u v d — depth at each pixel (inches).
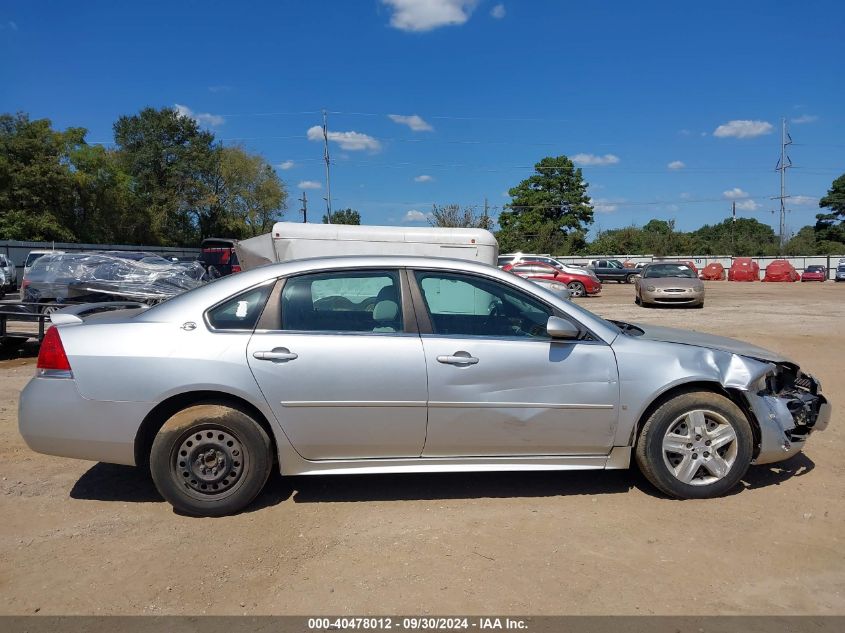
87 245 1413.6
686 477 161.5
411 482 176.4
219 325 153.3
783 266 1694.1
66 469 185.9
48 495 166.7
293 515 154.6
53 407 149.6
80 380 149.1
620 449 160.9
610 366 157.9
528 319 163.8
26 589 122.0
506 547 138.4
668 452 161.8
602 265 1752.0
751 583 124.3
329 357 151.2
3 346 365.7
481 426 155.3
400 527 148.0
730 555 135.0
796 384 180.2
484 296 162.7
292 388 150.2
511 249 2733.8
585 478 179.8
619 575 126.9
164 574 127.6
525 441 157.3
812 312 684.1
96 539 142.2
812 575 127.3
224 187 2094.0
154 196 1957.4
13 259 1246.9
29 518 152.7
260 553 135.9
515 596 119.3
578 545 139.3
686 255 2551.7
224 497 152.5
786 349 408.2
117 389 148.6
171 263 400.2
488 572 127.9
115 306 238.1
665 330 191.5
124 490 170.4
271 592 121.2
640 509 158.1
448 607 115.7
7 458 194.9
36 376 153.6
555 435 157.5
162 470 150.0
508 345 156.2
